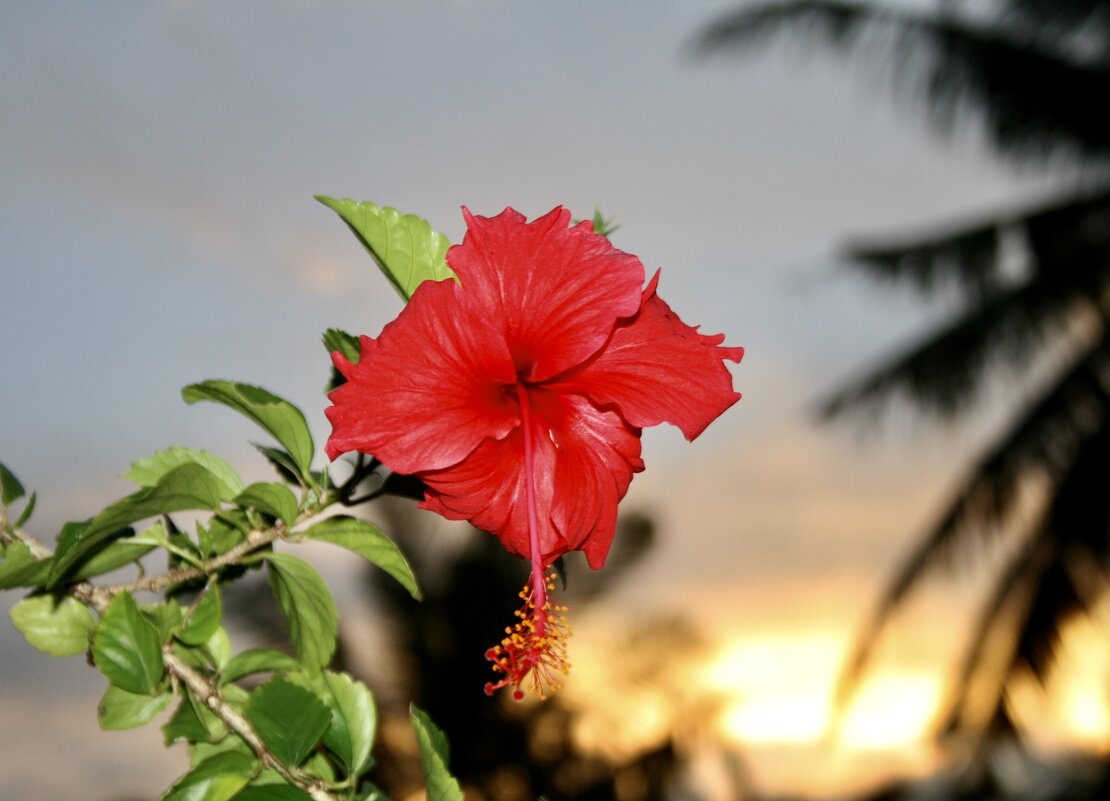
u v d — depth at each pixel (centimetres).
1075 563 581
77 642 118
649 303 115
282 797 106
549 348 109
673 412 112
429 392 103
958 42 680
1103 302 631
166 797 106
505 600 411
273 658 120
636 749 421
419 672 404
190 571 117
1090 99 650
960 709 607
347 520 115
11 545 110
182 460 121
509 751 403
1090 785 568
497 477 111
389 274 118
